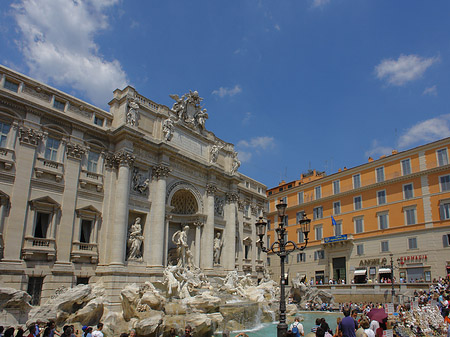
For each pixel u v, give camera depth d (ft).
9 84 99.14
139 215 122.62
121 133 116.47
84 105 114.73
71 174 106.11
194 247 142.41
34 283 93.40
